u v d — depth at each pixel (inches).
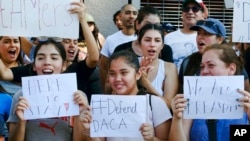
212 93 180.4
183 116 180.7
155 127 184.1
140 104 182.2
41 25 197.2
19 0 196.1
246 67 247.9
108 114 182.5
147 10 257.1
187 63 223.8
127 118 182.2
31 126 188.2
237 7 209.3
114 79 188.5
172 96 222.1
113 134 182.2
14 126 191.5
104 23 362.0
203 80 180.4
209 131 182.5
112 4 362.0
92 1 360.2
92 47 215.2
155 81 222.1
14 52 237.9
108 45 276.7
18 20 196.2
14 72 222.4
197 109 180.5
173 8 371.6
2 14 195.9
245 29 210.1
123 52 191.5
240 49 256.7
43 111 182.5
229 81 180.1
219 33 227.1
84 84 223.8
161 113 183.9
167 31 294.0
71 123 193.5
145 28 225.8
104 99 182.5
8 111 201.9
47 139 187.0
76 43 250.7
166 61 240.4
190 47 256.1
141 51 235.6
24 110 181.6
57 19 197.3
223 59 185.3
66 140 189.5
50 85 183.0
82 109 183.6
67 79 183.9
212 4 373.4
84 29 210.8
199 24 228.2
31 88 182.7
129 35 278.1
